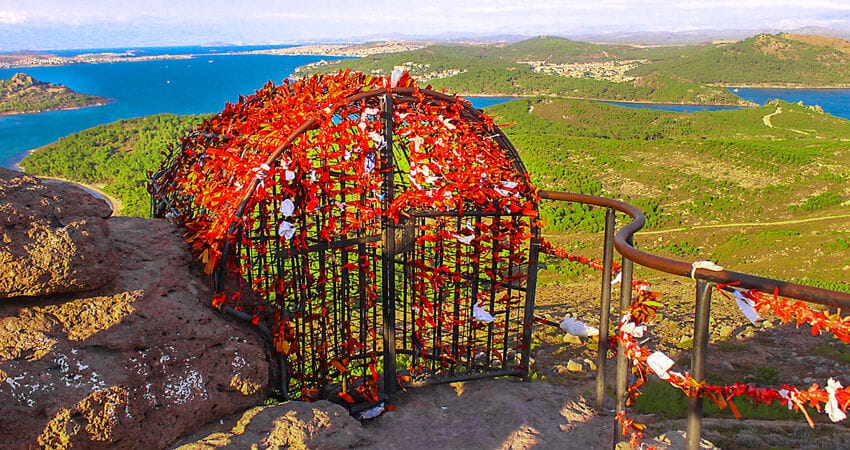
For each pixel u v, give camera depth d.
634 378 5.92
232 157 4.20
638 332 3.44
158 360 3.51
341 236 4.46
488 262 5.33
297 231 4.23
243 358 3.91
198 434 3.61
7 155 104.44
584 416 4.89
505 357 5.63
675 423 4.93
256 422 3.73
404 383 5.14
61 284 3.25
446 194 4.65
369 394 4.81
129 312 3.53
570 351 7.11
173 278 3.91
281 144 4.00
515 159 5.17
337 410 4.03
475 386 5.35
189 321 3.73
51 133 133.00
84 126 145.00
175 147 5.29
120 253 3.92
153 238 4.18
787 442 4.65
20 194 3.30
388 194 4.52
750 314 2.51
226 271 3.97
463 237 4.96
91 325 3.40
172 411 3.49
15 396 2.95
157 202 5.21
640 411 5.24
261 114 4.41
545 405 5.04
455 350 5.38
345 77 4.55
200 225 4.24
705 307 2.65
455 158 4.77
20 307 3.30
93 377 3.19
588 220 40.97
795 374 6.51
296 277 4.39
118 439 3.18
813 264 31.06
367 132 4.32
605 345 4.86
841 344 7.62
